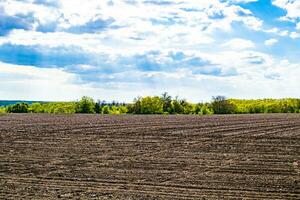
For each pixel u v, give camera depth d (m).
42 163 17.27
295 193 12.70
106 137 26.20
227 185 13.65
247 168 16.67
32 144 22.66
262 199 11.98
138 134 28.12
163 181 14.16
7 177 14.52
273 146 23.22
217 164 17.50
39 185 13.36
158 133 28.95
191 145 23.28
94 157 18.88
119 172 15.61
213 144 23.78
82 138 25.52
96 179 14.36
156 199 11.83
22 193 12.27
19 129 30.08
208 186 13.48
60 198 11.77
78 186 13.29
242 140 25.78
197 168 16.58
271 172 15.93
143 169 16.25
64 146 22.12
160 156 19.38
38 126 32.59
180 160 18.36
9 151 20.20
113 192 12.55
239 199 11.95
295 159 18.92
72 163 17.34
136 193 12.48
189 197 12.10
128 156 19.27
